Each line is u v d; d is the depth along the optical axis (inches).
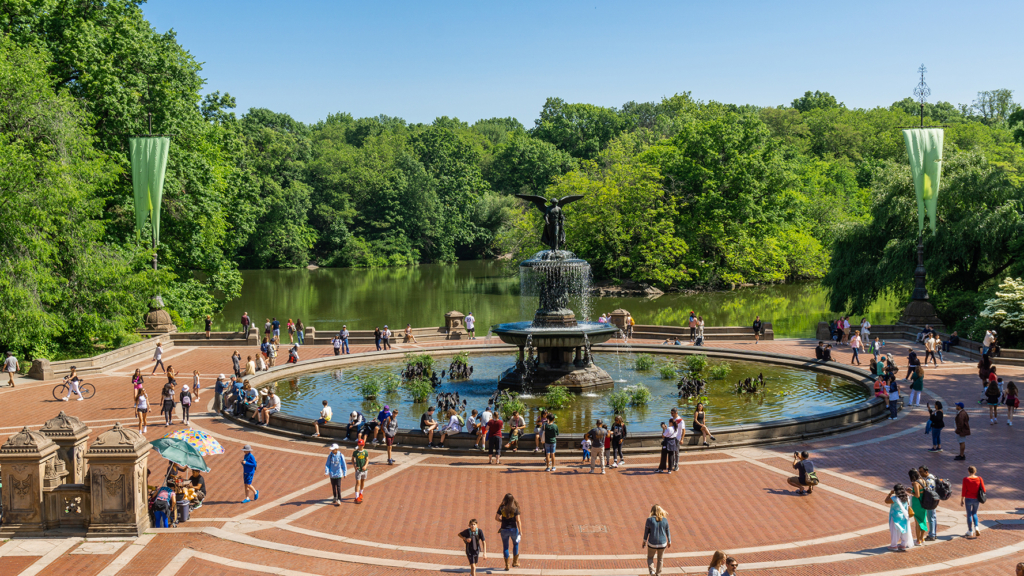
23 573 550.6
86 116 1692.9
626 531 653.9
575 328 1295.5
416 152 6235.2
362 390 1251.8
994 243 1823.3
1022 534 626.2
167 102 1887.3
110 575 549.0
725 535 640.4
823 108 6988.2
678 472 836.6
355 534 649.6
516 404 1070.4
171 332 1888.5
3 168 1418.6
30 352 1562.5
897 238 2004.2
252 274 4650.6
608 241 3462.1
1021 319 1568.7
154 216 1708.9
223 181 2265.0
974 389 1259.8
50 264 1569.9
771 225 3516.2
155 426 1079.6
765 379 1374.3
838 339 1784.0
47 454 635.5
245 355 1708.9
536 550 609.9
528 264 1325.0
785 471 832.3
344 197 5433.1
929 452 898.1
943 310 1934.1
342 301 3147.1
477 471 850.8
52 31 1764.3
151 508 657.0
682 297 3218.5
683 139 3516.2
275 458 911.0
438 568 569.9
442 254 5654.5
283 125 5669.3
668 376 1393.9
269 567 568.4
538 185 5541.3
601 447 836.6
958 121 5994.1
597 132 5935.0
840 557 581.0
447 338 1961.1
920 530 609.3
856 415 1031.6
